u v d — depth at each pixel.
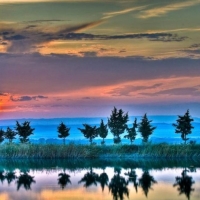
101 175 57.84
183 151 77.19
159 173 58.94
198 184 51.09
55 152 78.25
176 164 68.12
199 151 78.25
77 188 49.75
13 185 51.78
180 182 52.34
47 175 58.44
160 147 77.94
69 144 80.00
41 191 48.38
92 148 79.31
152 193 46.81
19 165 68.94
